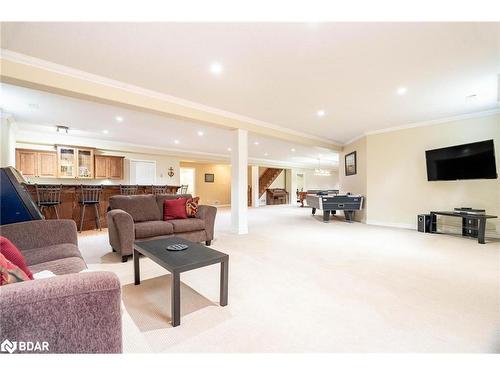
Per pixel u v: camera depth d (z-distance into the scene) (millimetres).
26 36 2033
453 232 4562
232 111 4078
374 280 2281
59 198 4449
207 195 11102
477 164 3936
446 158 4340
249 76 2783
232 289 2094
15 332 730
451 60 2441
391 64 2518
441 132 4602
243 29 1946
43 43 2135
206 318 1637
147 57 2373
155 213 3574
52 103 3666
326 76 2787
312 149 8000
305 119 4582
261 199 12961
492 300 1883
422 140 4840
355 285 2170
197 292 2039
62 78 2547
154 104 3236
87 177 6293
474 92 3283
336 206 5914
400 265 2713
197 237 3498
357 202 5789
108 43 2141
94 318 833
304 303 1843
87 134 5824
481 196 4250
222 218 6902
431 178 4590
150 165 7691
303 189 13320
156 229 3105
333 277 2359
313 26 1905
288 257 3025
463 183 4422
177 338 1424
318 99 3527
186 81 2914
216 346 1354
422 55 2346
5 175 2379
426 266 2676
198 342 1388
